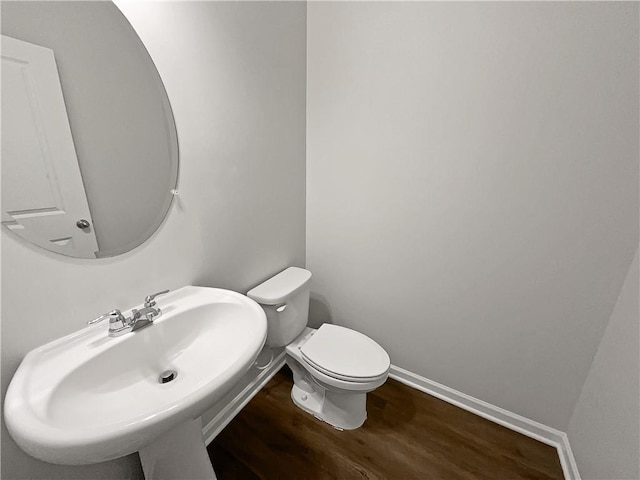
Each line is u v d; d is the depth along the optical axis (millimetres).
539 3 935
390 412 1411
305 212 1686
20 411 511
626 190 938
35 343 669
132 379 751
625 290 973
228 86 1071
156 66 840
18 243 624
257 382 1528
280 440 1258
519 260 1165
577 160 988
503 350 1288
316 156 1557
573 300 1097
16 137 610
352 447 1230
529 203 1096
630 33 842
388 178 1368
